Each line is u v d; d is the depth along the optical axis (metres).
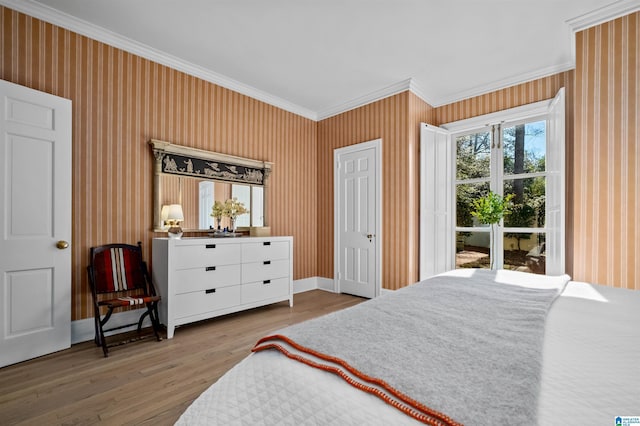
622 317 1.13
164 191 3.00
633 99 2.15
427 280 1.80
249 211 3.74
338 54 2.99
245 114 3.75
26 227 2.16
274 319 3.10
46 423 1.48
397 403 0.62
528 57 3.00
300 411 0.67
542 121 3.27
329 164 4.47
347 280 4.19
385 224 3.75
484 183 3.73
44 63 2.36
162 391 1.76
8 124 2.08
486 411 0.57
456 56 3.00
